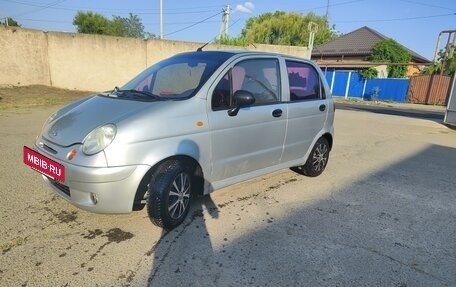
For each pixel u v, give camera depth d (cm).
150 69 398
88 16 3734
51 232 298
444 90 2442
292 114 412
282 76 405
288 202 396
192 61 367
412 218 371
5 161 482
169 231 311
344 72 2898
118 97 336
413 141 851
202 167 321
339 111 1547
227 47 1897
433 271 273
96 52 1603
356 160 617
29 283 232
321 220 353
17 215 325
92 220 323
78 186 269
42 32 1501
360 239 318
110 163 263
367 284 252
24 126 729
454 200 433
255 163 381
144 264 260
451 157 681
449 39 2508
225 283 243
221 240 301
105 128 271
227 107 336
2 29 1406
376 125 1115
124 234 302
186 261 267
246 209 369
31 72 1512
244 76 358
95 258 265
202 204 373
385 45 2983
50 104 1114
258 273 257
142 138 273
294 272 261
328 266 271
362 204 403
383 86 2703
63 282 235
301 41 4138
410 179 514
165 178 293
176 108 298
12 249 270
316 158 487
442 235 335
